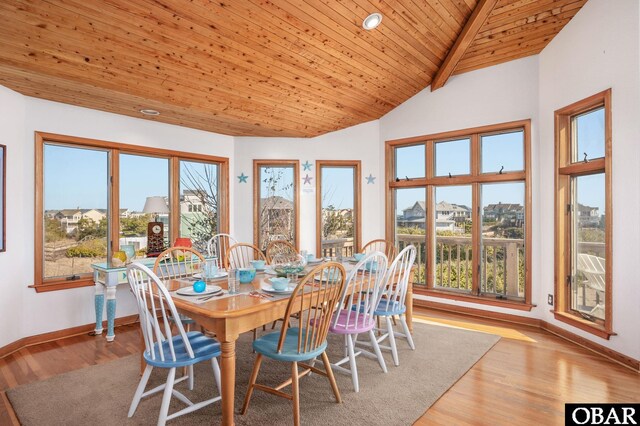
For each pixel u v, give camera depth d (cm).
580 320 342
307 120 464
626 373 279
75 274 378
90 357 310
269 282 271
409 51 389
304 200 522
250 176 512
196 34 285
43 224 355
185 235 469
